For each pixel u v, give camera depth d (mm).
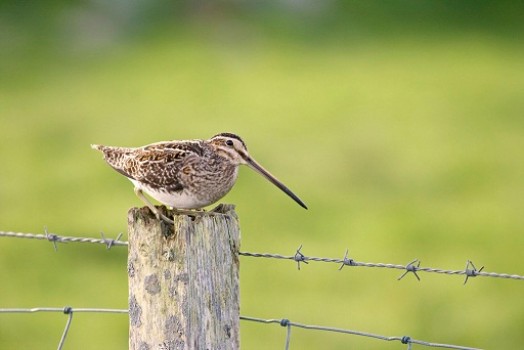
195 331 5586
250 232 17312
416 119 23484
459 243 17234
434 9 31812
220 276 5609
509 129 22984
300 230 17484
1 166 20406
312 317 14062
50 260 16094
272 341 13391
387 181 19938
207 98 25156
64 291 14977
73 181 19594
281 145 21969
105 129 22797
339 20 31375
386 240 17047
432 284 15383
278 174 20094
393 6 31922
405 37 29969
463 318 14305
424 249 16750
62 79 26672
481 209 18594
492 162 20969
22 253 16391
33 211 18172
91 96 25344
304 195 19094
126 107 24312
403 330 13836
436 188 19688
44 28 30156
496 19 31109
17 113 23922
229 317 5645
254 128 23016
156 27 30688
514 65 27203
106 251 16391
